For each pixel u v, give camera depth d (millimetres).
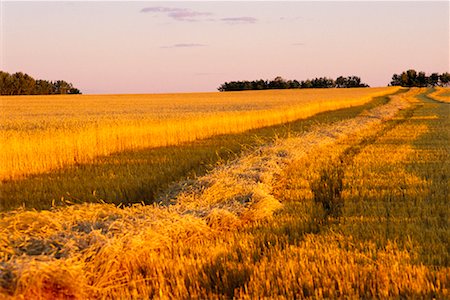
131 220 6918
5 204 10266
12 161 14016
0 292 4812
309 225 7598
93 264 5559
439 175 11578
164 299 4949
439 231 6938
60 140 15750
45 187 11961
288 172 12312
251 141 22062
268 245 6527
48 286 5023
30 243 5906
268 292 4988
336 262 5625
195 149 19219
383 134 23078
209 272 5621
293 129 28281
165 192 10375
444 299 4762
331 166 13312
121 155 17766
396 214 8008
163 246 6414
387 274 5309
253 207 8273
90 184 11898
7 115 33562
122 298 5082
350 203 8766
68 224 6652
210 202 8734
